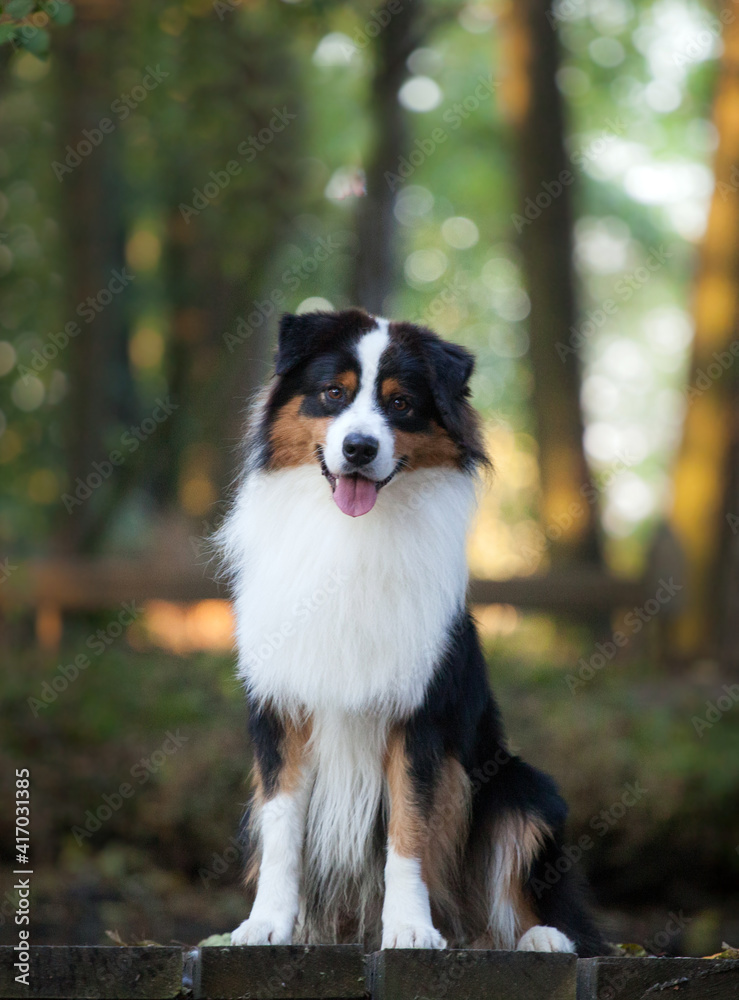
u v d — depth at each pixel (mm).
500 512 19438
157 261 15078
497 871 4367
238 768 7926
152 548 13359
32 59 11945
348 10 11992
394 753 4102
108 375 13164
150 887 7430
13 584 10562
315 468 4227
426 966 3293
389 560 4109
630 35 15812
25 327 13469
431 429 4293
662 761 8148
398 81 11953
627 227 20422
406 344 4344
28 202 13531
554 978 3346
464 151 17141
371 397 4191
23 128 13156
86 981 3215
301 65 13219
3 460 12492
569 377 13086
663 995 3334
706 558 11195
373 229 11812
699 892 8055
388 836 4070
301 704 4148
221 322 14109
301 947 3307
